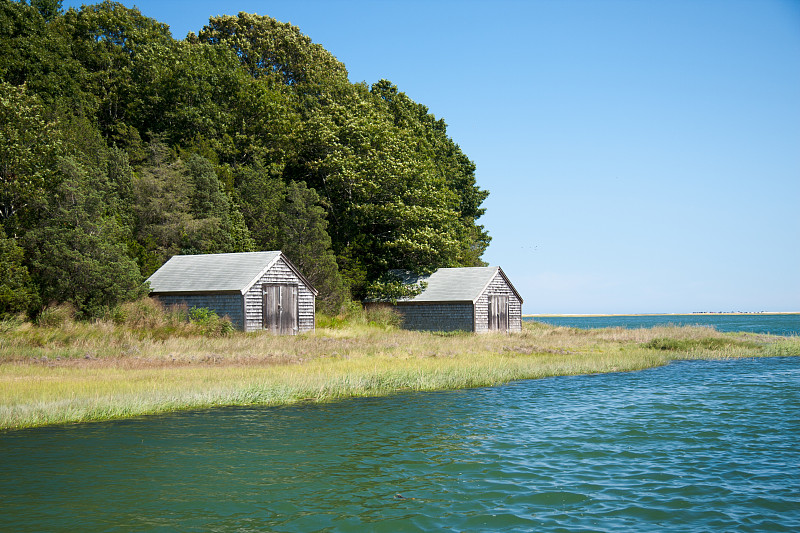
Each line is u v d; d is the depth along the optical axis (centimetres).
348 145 6481
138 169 5506
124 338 3266
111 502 1134
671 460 1396
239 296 4059
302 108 7338
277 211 5616
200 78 6556
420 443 1567
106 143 5572
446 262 6084
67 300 3678
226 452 1479
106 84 6494
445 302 5347
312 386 2300
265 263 4234
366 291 5856
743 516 1048
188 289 4181
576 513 1068
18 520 1041
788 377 2825
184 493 1184
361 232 6338
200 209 5225
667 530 990
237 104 6762
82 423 1797
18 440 1588
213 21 8456
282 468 1347
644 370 3116
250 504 1124
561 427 1750
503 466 1356
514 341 4356
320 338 3988
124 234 4525
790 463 1364
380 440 1602
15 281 3531
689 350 3981
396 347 3628
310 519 1051
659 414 1936
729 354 3888
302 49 8631
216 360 2916
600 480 1252
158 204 4938
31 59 5072
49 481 1255
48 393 2016
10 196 4047
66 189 3941
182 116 6209
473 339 4422
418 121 8156
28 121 4191
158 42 7144
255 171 5934
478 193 8931
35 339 3062
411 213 5969
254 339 3634
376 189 6069
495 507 1101
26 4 5362
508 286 5638
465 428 1738
